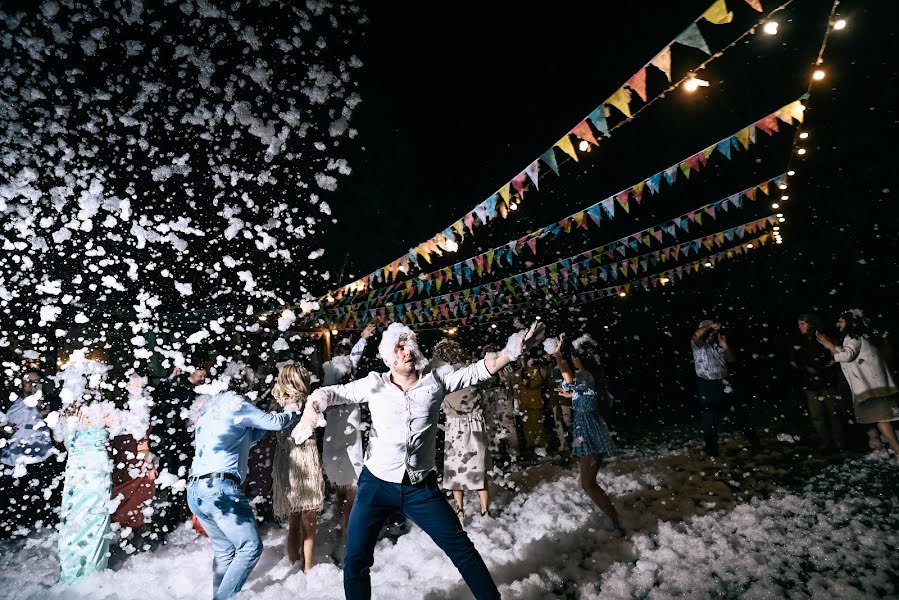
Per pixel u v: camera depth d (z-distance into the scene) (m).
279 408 3.95
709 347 6.68
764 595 2.96
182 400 5.23
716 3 2.27
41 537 5.02
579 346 5.26
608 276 11.09
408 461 2.72
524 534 4.33
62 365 6.57
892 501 4.21
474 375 2.88
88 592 3.60
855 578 3.07
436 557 3.88
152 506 4.76
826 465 5.55
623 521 4.24
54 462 5.97
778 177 5.86
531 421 8.09
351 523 2.72
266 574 3.88
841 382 6.27
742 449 6.75
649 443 8.16
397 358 2.89
